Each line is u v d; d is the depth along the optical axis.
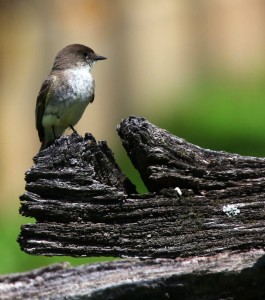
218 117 18.61
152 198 6.33
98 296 5.92
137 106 24.72
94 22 25.47
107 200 6.30
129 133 6.39
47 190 6.30
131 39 25.56
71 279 5.97
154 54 25.52
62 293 5.92
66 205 6.30
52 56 25.14
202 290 6.00
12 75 24.58
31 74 24.80
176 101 21.03
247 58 25.39
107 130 24.27
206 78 23.23
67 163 6.32
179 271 5.98
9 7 24.83
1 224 14.97
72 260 10.77
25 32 24.98
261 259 6.03
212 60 25.61
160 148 6.36
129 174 15.77
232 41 25.75
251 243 6.28
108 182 6.42
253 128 17.73
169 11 26.09
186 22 26.03
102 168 6.41
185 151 6.39
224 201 6.34
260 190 6.36
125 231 6.30
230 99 19.52
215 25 25.83
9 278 5.96
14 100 24.23
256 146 17.00
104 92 24.61
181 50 25.64
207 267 6.01
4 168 22.88
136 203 6.31
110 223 6.31
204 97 20.23
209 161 6.40
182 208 6.32
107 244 6.30
